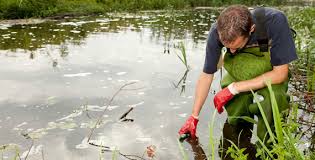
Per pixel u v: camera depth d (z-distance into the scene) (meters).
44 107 3.39
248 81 2.76
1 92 3.74
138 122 3.11
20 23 8.34
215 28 2.70
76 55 5.45
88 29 7.93
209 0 16.61
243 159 2.05
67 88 3.92
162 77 4.39
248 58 2.82
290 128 2.27
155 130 2.96
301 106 3.38
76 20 9.33
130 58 5.33
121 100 3.61
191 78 4.38
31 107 3.38
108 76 4.39
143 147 2.68
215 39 2.71
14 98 3.59
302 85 3.95
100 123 3.07
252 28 2.38
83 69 4.68
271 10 2.61
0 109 3.31
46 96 3.67
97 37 7.00
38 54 5.45
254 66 2.81
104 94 3.76
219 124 3.09
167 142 2.77
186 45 6.43
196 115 2.90
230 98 2.84
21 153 2.56
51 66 4.79
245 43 2.61
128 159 2.49
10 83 4.04
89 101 3.56
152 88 3.98
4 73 4.41
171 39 7.04
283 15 2.59
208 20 10.54
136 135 2.87
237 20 2.31
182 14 12.15
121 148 2.66
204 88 2.91
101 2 12.38
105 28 8.18
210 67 2.86
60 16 9.71
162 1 14.12
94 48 5.97
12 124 3.02
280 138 1.96
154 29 8.30
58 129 2.94
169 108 3.42
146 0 13.67
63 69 4.66
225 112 3.36
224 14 2.38
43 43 6.27
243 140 2.80
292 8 15.73
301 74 4.28
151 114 3.28
